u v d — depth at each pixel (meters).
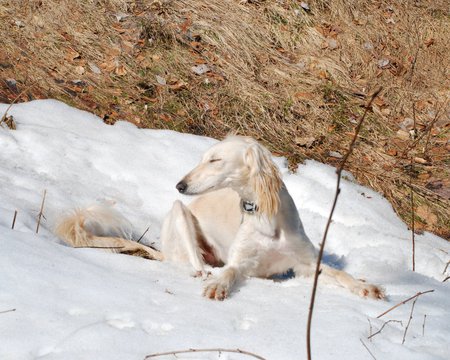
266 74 10.53
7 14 10.29
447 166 9.42
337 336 4.48
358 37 11.62
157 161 8.31
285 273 6.36
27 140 7.95
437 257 7.20
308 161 8.93
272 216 5.93
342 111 10.13
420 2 12.84
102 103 9.28
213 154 5.89
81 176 7.71
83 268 5.21
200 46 10.63
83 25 10.42
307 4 11.89
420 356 4.37
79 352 4.02
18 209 6.34
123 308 4.63
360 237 7.47
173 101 9.59
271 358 4.13
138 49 10.27
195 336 4.33
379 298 5.55
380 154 9.46
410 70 11.38
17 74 9.31
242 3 11.62
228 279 5.48
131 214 7.31
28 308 4.43
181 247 6.41
